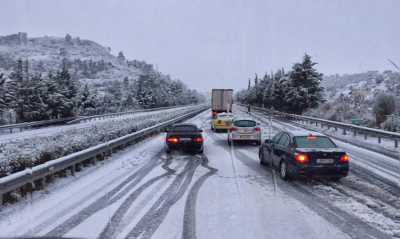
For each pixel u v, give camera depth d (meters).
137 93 79.62
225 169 11.01
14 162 8.26
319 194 7.95
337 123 23.14
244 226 5.86
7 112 37.31
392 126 20.09
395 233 5.56
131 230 5.68
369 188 8.49
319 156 8.65
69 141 11.67
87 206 6.96
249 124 17.48
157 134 23.20
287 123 32.56
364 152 14.40
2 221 6.09
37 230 5.67
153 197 7.62
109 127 19.30
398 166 11.34
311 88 39.88
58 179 9.37
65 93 40.50
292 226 5.87
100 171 10.57
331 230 5.69
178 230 5.68
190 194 7.89
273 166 10.59
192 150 15.00
